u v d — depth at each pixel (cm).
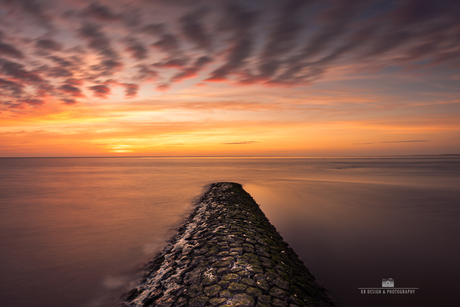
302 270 783
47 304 637
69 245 1072
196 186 3291
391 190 2702
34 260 914
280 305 531
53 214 1681
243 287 591
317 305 577
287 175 4944
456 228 1292
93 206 1958
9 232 1268
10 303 642
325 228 1291
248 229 1077
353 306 611
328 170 6475
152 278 748
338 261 881
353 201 2067
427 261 887
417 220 1455
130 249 1021
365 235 1176
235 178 4394
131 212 1741
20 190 2905
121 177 4731
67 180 4141
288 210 1733
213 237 980
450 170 6091
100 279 763
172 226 1377
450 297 659
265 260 762
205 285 613
